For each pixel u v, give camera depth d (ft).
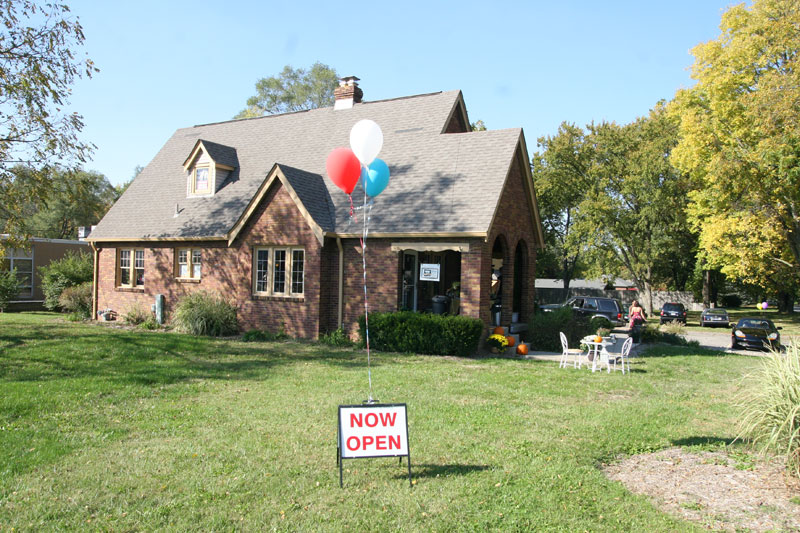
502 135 59.36
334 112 75.92
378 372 40.75
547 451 23.18
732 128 90.07
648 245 135.44
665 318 126.11
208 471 20.43
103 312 74.18
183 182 76.69
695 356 57.31
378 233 54.60
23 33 51.47
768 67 86.94
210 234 64.23
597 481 19.97
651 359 53.83
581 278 225.56
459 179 56.70
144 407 29.58
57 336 54.80
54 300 88.38
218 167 71.31
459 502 18.04
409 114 68.95
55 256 103.45
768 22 82.94
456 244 52.06
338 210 60.34
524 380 39.24
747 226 87.51
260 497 18.33
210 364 42.57
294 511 17.34
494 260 69.62
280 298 59.31
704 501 18.48
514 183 59.67
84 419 27.12
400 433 19.85
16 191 55.01
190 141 84.48
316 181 63.72
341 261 57.72
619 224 136.36
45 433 24.73
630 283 218.59
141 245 71.97
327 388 34.81
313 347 52.95
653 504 18.26
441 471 20.84
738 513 17.52
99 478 19.70
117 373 38.09
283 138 75.82
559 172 148.97
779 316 156.56
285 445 23.50
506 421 27.71
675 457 23.06
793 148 70.38
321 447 23.31
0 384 33.71
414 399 32.24
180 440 24.00
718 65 91.15
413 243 53.98
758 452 23.21
